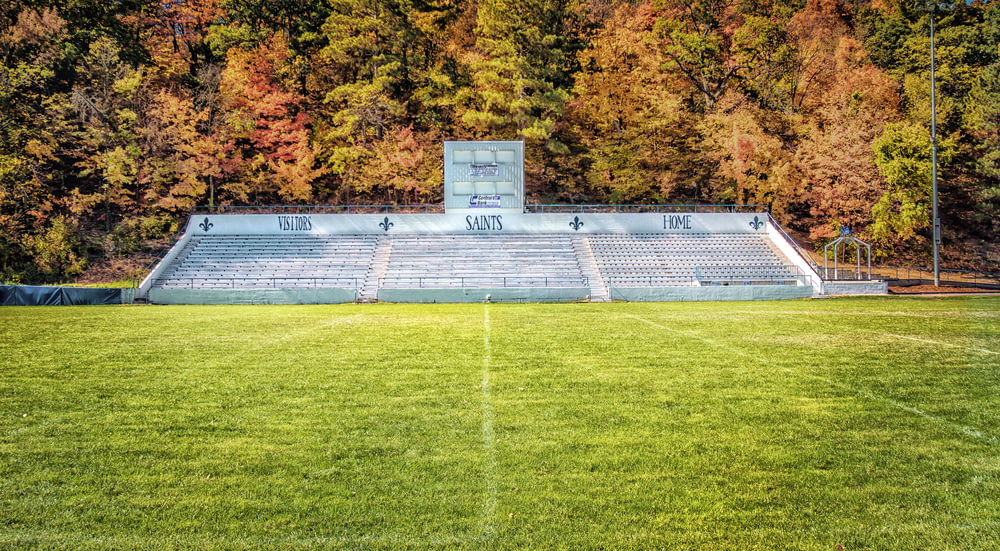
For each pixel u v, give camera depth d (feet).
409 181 164.76
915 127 152.56
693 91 198.90
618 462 23.66
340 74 190.39
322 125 180.86
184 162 154.81
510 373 40.60
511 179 135.33
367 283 118.83
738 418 29.53
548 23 180.24
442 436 26.96
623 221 138.00
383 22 171.32
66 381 38.27
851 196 157.38
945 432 27.32
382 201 180.55
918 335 59.06
